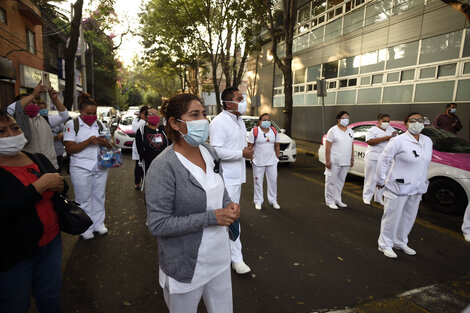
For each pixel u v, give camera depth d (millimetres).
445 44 8906
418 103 9781
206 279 1588
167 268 1512
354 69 12547
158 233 1433
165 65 24375
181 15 15844
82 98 3680
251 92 22031
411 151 3355
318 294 2826
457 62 8578
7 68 10852
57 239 1947
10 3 12289
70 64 10648
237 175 3258
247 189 6582
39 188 1686
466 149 5449
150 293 2807
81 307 2582
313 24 15250
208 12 14758
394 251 3734
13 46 12594
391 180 3500
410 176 3398
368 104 11797
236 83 16891
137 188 6312
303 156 11320
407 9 10086
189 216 1468
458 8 5691
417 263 3443
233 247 3209
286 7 10578
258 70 20844
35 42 15219
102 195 4043
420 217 4945
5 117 1676
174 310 1581
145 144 4484
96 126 3785
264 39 18203
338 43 13391
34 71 14680
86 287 2879
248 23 15648
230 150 3115
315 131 15047
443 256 3621
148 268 3252
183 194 1487
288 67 11008
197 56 18531
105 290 2836
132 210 5078
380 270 3277
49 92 3635
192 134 1509
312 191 6492
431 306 2670
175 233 1437
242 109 3227
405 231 3660
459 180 4824
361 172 6797
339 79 13391
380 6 11156
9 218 1619
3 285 1684
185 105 1517
